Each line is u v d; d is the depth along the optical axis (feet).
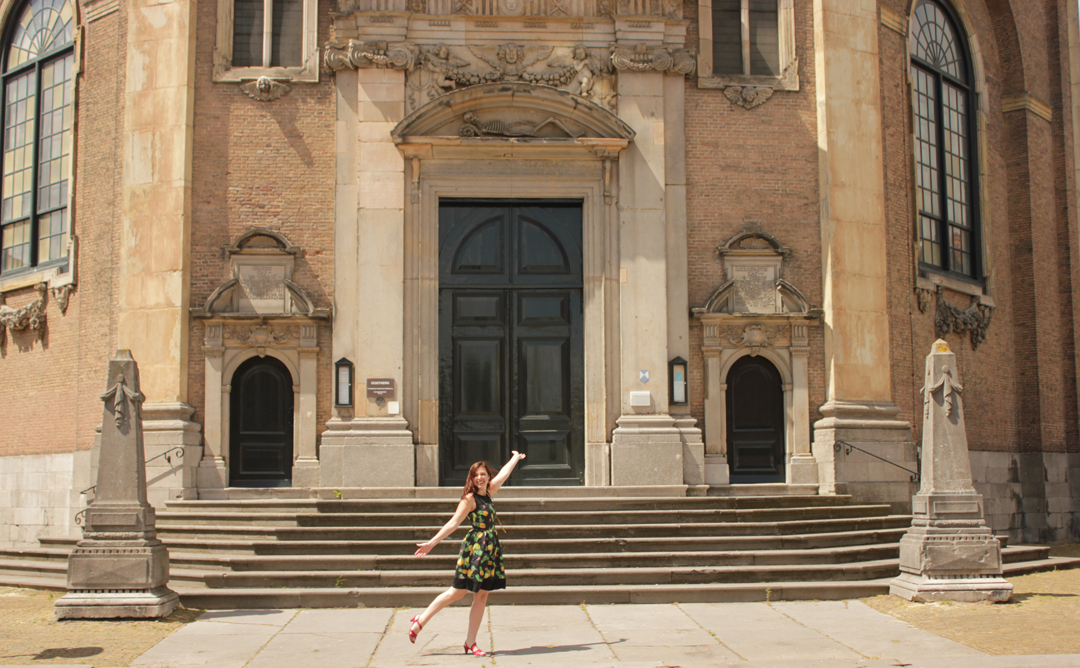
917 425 56.90
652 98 53.83
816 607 36.09
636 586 37.70
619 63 53.52
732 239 53.47
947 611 34.86
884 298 54.39
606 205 53.21
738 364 54.24
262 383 52.75
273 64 54.80
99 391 54.85
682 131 54.08
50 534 57.62
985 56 69.82
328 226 53.16
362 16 53.21
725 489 50.90
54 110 63.46
